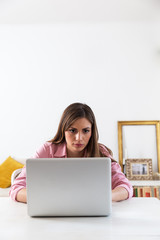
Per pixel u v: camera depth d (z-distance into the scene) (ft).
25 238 3.00
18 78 12.70
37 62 12.73
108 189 3.71
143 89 12.46
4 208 4.27
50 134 12.44
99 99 12.49
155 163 12.07
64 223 3.50
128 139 12.21
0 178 11.05
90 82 12.57
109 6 11.27
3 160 12.39
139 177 11.50
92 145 5.37
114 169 5.21
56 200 3.71
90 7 11.35
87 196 3.70
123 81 12.51
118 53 12.63
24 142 12.46
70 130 4.95
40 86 12.65
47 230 3.25
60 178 3.69
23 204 4.52
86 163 3.68
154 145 12.15
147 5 11.17
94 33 12.74
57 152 5.64
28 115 12.55
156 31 12.61
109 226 3.35
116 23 12.69
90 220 3.61
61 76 12.65
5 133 12.51
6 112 12.59
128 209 4.10
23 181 4.92
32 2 10.87
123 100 12.44
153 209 4.09
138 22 12.66
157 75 12.50
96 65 12.62
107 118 12.40
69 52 12.73
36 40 12.81
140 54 12.60
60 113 12.51
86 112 5.01
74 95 12.56
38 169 3.68
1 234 3.14
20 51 12.80
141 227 3.29
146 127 12.20
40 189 3.70
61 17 12.23
